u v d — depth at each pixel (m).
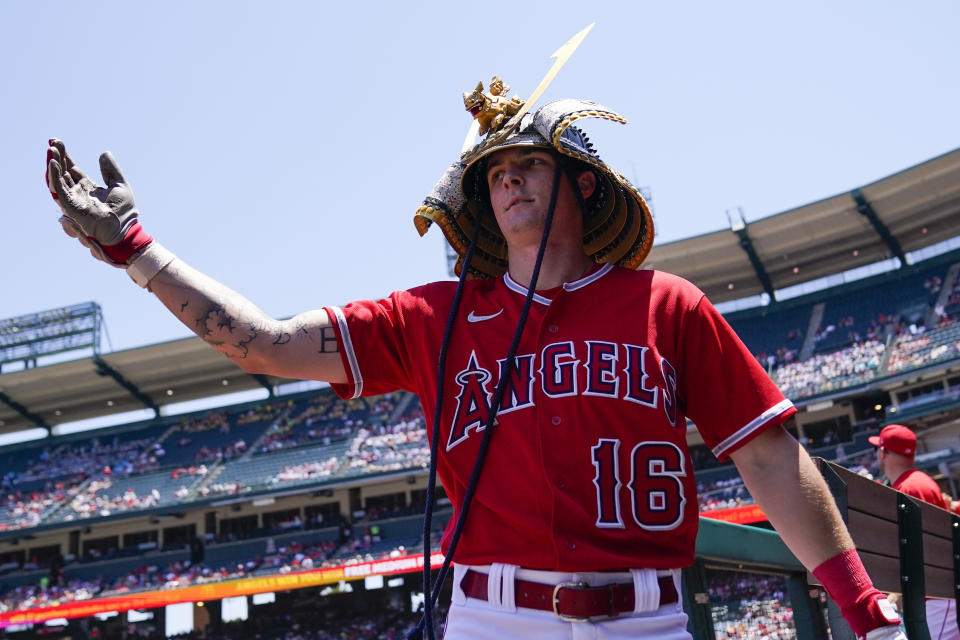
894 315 32.69
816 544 1.94
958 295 31.45
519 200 2.21
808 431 31.75
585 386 1.93
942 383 29.81
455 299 2.17
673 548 1.90
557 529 1.83
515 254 2.27
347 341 2.16
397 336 2.22
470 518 1.95
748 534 3.20
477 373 2.05
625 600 1.81
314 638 34.19
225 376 40.41
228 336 2.05
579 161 2.33
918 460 27.34
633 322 2.03
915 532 3.52
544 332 2.04
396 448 35.62
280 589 30.30
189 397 42.00
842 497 2.85
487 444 1.95
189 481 37.31
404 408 38.50
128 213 2.03
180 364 39.16
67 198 1.97
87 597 34.97
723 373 2.03
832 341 33.00
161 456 39.62
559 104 2.16
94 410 42.38
